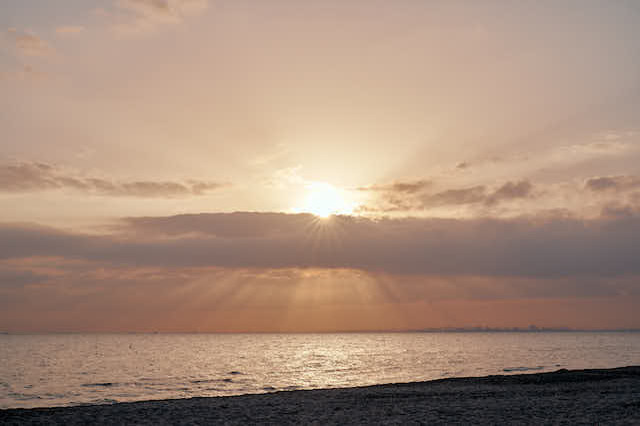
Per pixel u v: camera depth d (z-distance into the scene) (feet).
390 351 585.63
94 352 563.89
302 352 584.40
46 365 351.87
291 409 94.32
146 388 204.64
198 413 89.61
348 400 108.99
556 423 73.67
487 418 79.56
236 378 248.93
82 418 83.71
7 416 86.02
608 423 72.84
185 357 469.57
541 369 269.03
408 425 74.69
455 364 329.52
